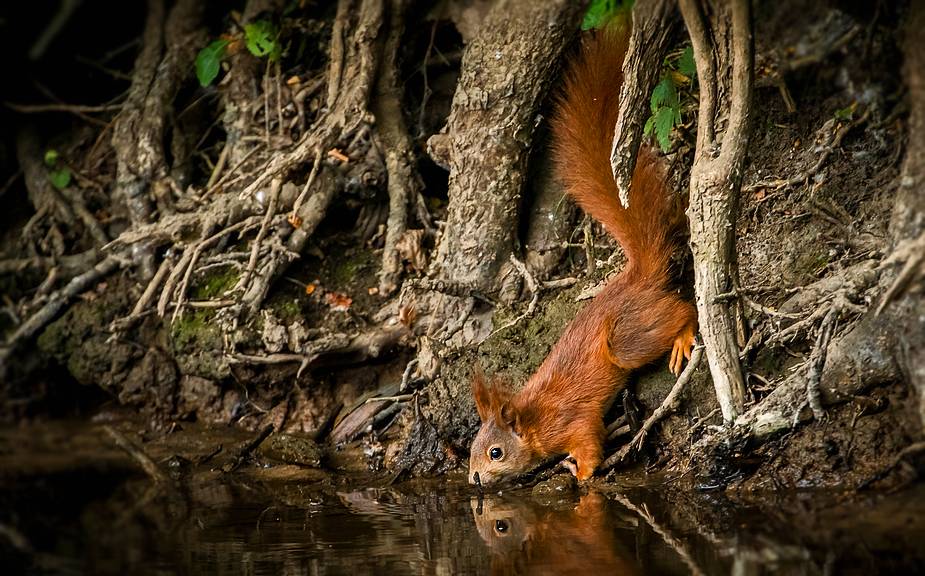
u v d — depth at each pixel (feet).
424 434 28.09
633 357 25.39
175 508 23.57
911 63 20.24
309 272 34.83
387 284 33.37
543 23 28.68
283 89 36.73
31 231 38.47
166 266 34.55
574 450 25.34
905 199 20.51
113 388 34.27
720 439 22.33
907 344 20.02
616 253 30.19
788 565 15.58
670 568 16.16
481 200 30.76
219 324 31.81
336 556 18.39
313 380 32.42
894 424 20.70
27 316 36.78
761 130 28.04
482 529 20.33
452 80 36.96
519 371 28.30
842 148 25.95
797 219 26.30
